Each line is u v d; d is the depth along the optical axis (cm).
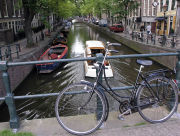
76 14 14012
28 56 1217
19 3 1493
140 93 263
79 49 2142
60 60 256
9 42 1877
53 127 276
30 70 1278
